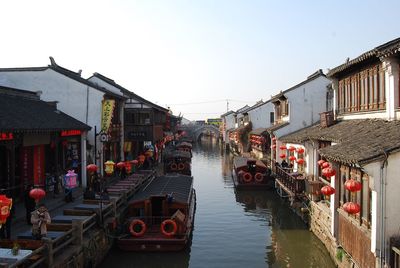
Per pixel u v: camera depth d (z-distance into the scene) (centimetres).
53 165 2211
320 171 2092
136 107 3541
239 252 1689
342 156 1170
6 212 899
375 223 1033
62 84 2578
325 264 1542
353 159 1070
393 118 1351
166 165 3781
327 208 1681
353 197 1279
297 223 2083
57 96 2583
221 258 1619
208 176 3969
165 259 1569
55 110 2350
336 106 2078
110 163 2211
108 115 2544
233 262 1577
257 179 3075
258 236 1911
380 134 1240
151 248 1595
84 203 1789
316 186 1858
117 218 1703
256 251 1702
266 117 5478
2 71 2575
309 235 1861
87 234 1429
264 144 4231
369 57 1501
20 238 1235
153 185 2212
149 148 3547
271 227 2061
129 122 3538
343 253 1356
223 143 8412
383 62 1386
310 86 3177
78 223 1296
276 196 2862
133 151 3762
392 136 1130
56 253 1202
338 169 1448
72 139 2361
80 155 2380
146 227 1717
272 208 2514
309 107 3180
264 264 1556
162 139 4603
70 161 2366
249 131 5481
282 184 2561
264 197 2859
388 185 1027
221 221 2202
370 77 1606
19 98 2070
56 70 2575
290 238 1825
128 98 3388
